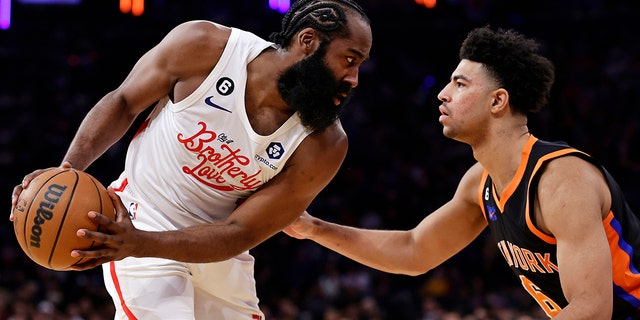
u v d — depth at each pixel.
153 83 3.65
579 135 13.98
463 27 15.36
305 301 11.75
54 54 16.06
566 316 3.16
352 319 10.42
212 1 15.52
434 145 14.77
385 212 13.59
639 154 13.45
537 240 3.49
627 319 3.53
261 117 3.62
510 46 3.58
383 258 4.29
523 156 3.52
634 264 3.48
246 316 4.11
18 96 15.84
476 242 12.52
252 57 3.59
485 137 3.63
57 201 3.16
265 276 12.37
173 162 3.75
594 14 14.85
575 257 3.25
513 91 3.57
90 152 3.62
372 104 15.57
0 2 15.60
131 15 15.80
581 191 3.31
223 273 3.96
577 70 14.88
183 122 3.63
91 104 15.70
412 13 15.57
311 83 3.52
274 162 3.64
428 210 13.55
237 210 3.67
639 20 14.86
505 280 12.10
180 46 3.60
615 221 3.42
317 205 13.64
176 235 3.37
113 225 3.13
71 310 10.34
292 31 3.56
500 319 10.00
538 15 15.03
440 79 15.77
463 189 4.07
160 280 3.78
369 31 3.57
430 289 11.77
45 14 16.02
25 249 3.24
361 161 14.55
